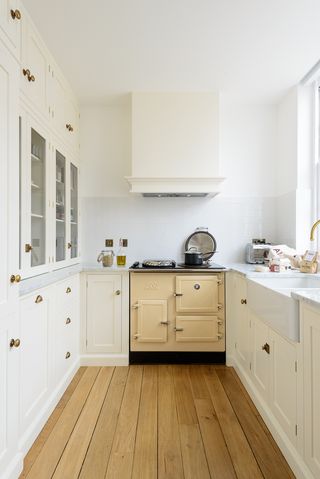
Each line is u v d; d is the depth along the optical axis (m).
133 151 2.74
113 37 2.03
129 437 1.70
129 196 3.07
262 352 1.91
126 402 2.06
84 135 3.05
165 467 1.49
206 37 2.04
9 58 1.32
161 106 2.76
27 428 1.61
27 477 1.42
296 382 1.43
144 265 2.76
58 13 1.81
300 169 2.69
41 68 1.96
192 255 2.77
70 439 1.68
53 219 2.14
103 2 1.74
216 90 2.77
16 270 1.38
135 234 3.07
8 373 1.31
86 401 2.07
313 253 2.27
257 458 1.54
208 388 2.24
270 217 3.12
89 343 2.66
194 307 2.60
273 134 3.11
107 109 3.05
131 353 2.66
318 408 1.23
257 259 2.95
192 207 3.09
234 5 1.77
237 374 2.46
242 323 2.37
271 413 1.76
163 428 1.78
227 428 1.78
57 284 2.08
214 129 2.75
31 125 1.78
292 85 2.71
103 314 2.65
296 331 1.42
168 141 2.75
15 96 1.38
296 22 1.91
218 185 2.71
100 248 3.05
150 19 1.88
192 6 1.77
